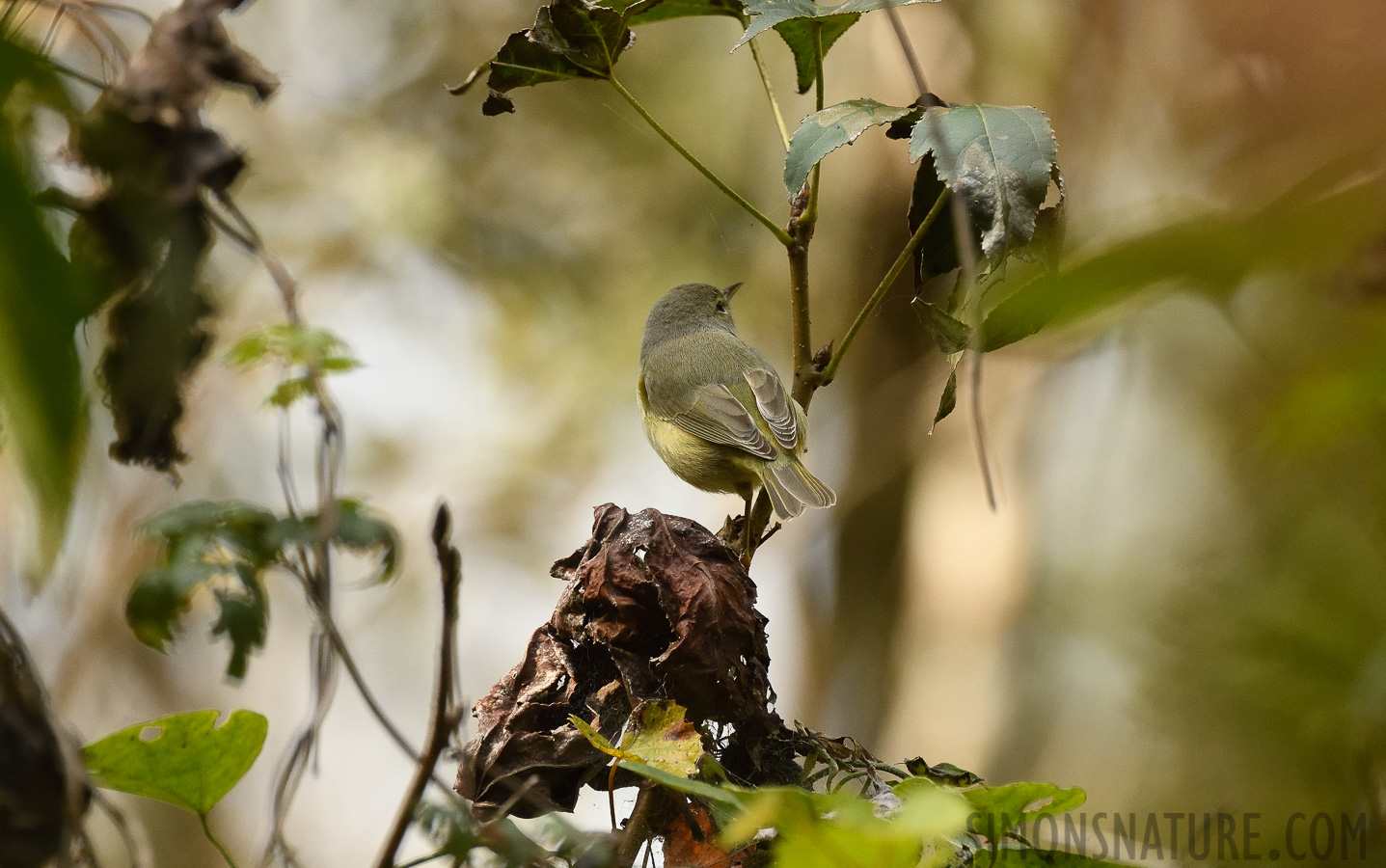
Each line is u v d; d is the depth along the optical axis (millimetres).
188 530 2883
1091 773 8758
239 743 2834
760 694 3219
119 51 2682
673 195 11484
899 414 11039
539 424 11836
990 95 9648
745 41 3410
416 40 12281
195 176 2645
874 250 10969
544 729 3209
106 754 2760
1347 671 2779
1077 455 9875
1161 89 7699
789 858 2156
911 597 10328
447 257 11914
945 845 2836
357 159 11977
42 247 1623
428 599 11344
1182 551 8289
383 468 11578
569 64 3674
